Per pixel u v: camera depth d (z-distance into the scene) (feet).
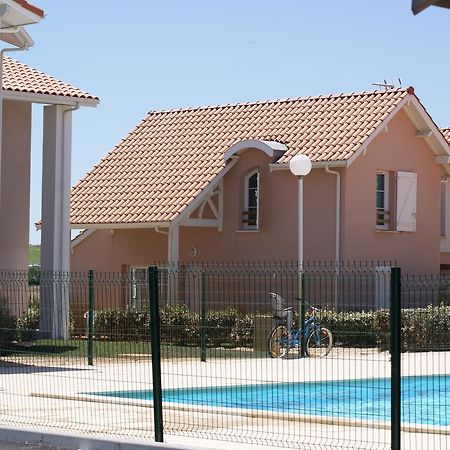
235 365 71.77
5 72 98.17
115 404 57.47
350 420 49.98
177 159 128.06
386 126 118.62
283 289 114.93
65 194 99.04
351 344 90.43
